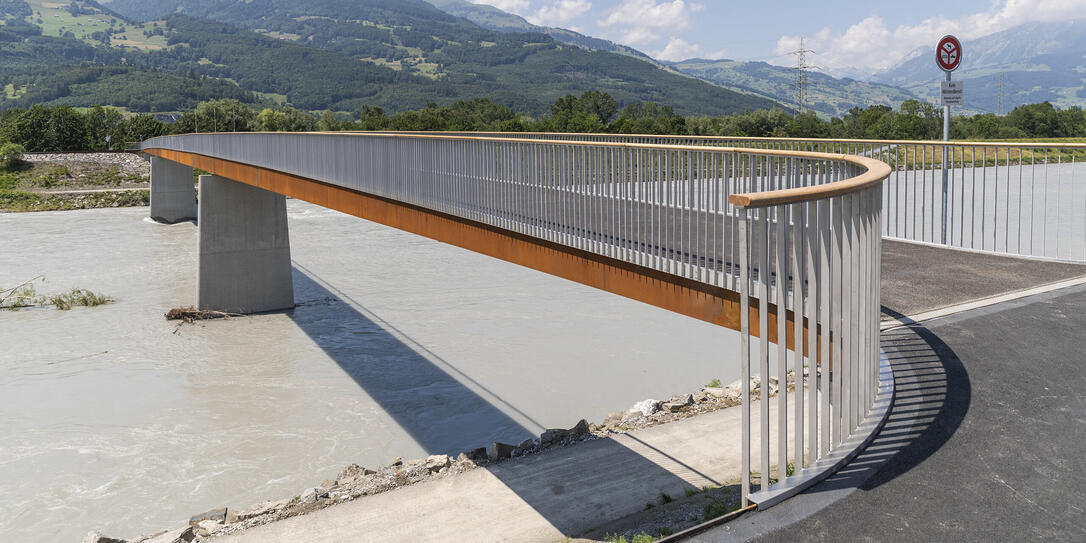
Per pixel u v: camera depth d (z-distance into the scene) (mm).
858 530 4465
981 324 8469
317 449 17469
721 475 10547
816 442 5207
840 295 5391
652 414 13461
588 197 11000
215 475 16141
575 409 19406
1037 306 9086
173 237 53062
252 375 23062
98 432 18609
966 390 6559
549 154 11781
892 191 33000
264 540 9922
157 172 62375
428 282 35500
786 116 101062
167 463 16766
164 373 23312
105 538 11648
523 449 12484
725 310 8977
